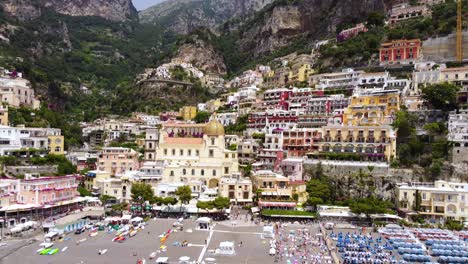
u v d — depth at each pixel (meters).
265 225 173.00
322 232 162.88
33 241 146.12
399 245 144.25
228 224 174.62
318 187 199.62
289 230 165.38
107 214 187.25
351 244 144.50
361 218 179.25
